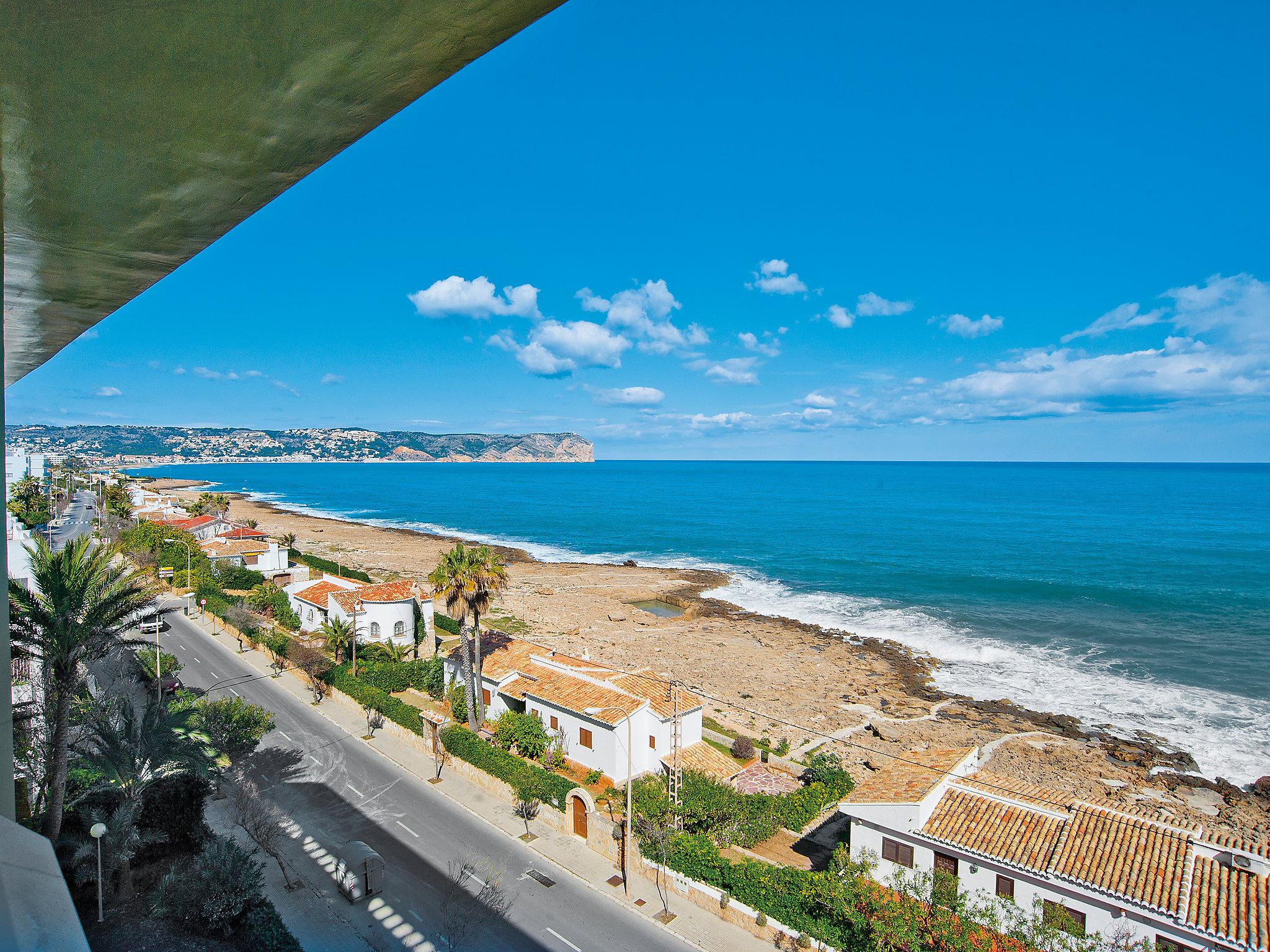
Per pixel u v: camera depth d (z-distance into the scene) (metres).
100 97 2.04
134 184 2.61
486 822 30.52
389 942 23.05
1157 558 109.06
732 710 47.72
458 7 1.65
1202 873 21.88
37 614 22.77
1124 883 21.52
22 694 26.77
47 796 23.39
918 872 24.44
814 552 118.19
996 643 65.50
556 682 39.25
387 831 29.52
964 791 26.38
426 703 44.16
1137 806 36.53
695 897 25.44
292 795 32.03
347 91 2.08
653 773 34.88
